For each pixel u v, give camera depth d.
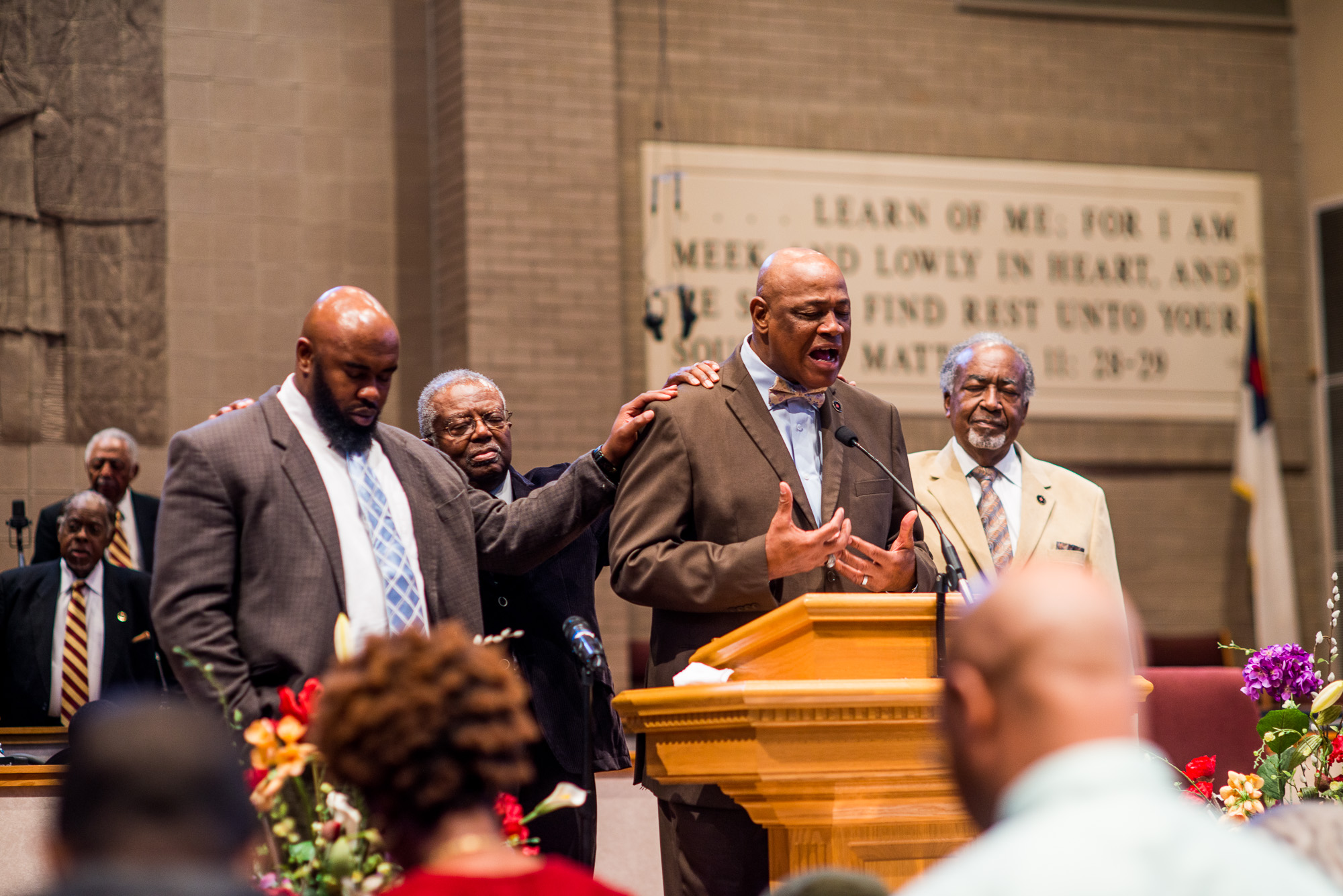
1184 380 12.16
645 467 3.97
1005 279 11.82
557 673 4.22
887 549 4.12
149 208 10.13
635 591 3.82
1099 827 1.36
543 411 10.51
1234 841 1.37
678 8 11.41
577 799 3.00
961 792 1.54
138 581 6.99
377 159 10.80
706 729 3.23
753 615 3.80
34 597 6.89
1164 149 12.33
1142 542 11.97
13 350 9.63
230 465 3.51
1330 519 12.32
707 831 3.67
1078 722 1.43
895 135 11.73
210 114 10.38
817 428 4.13
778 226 11.39
